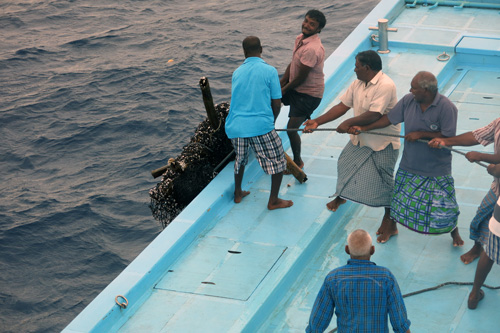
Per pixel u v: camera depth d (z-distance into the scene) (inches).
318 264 262.7
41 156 567.2
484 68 402.0
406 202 246.8
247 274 248.5
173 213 311.0
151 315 234.4
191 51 781.9
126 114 627.2
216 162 313.1
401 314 181.9
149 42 834.8
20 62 788.6
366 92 249.0
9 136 603.5
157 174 316.2
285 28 851.4
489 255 215.8
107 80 713.0
